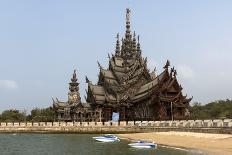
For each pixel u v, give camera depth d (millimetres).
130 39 158250
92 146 70125
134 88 139500
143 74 144125
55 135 107500
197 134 80812
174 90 129500
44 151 62906
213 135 75188
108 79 147875
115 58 156250
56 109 143375
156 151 57969
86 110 140500
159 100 123688
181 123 93188
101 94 145000
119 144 73438
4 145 75500
